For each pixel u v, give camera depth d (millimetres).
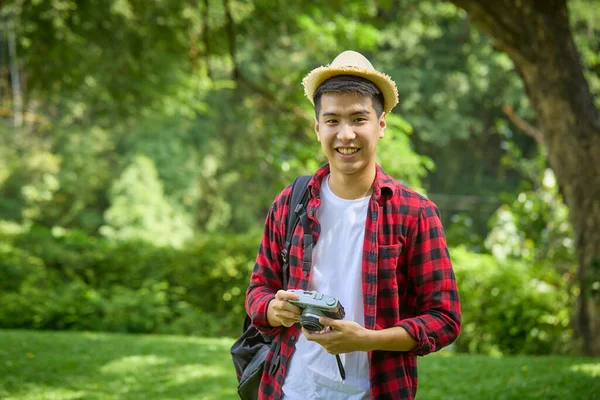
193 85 15766
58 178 29344
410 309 2402
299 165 11680
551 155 7863
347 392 2336
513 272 10070
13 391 5500
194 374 6230
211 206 32344
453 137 33719
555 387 5383
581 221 7695
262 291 2482
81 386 5742
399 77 31703
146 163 29531
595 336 7676
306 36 13266
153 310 10219
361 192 2391
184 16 12633
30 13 11883
